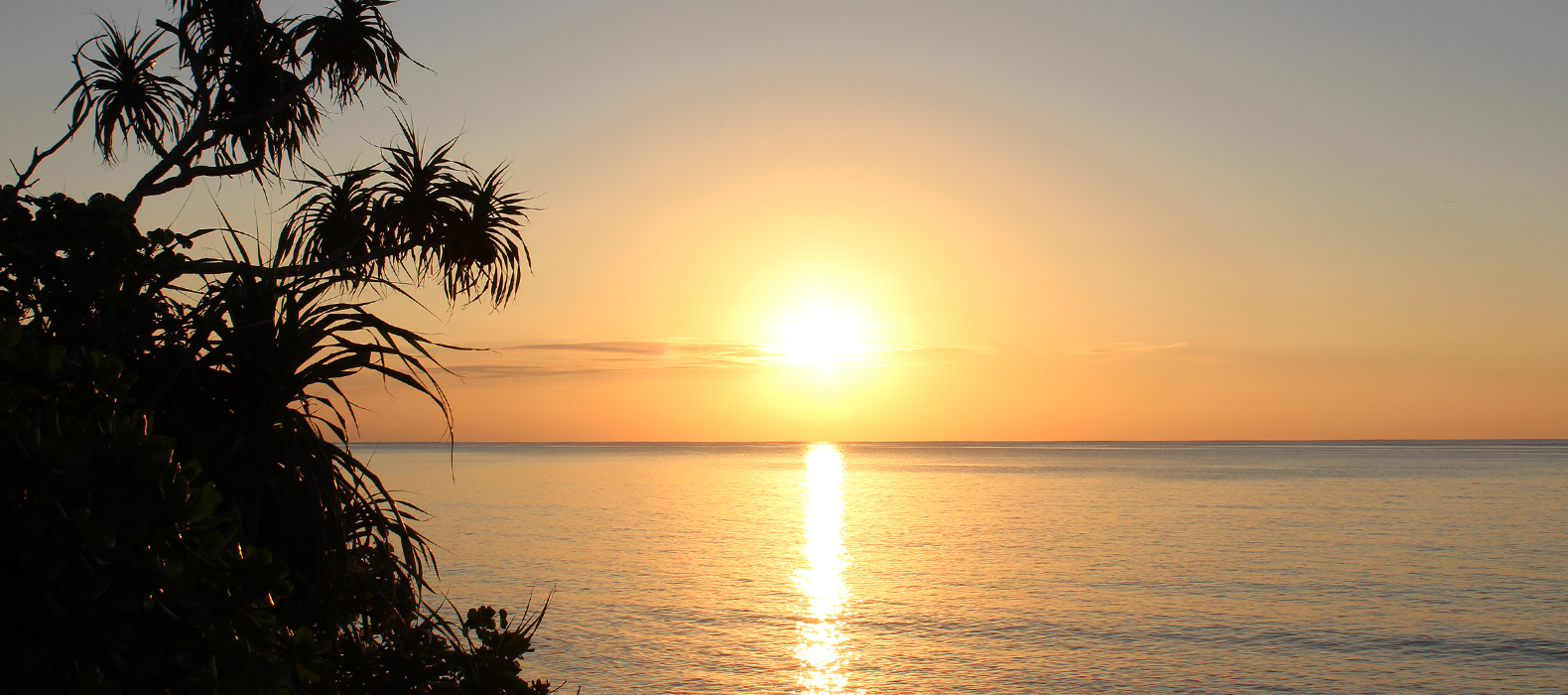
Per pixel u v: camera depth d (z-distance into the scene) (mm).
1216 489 106250
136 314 5086
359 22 7496
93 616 3115
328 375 5297
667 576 41531
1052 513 76562
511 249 7285
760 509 80125
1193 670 25922
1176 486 112125
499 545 52219
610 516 72062
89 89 7418
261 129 7324
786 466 193250
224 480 5055
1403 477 132375
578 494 98000
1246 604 35750
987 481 129750
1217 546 53875
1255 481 124562
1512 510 76875
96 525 3053
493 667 6500
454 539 54969
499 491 101500
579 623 31281
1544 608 34688
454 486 112250
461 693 6219
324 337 5469
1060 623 32125
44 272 4863
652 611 33562
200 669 3326
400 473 138250
